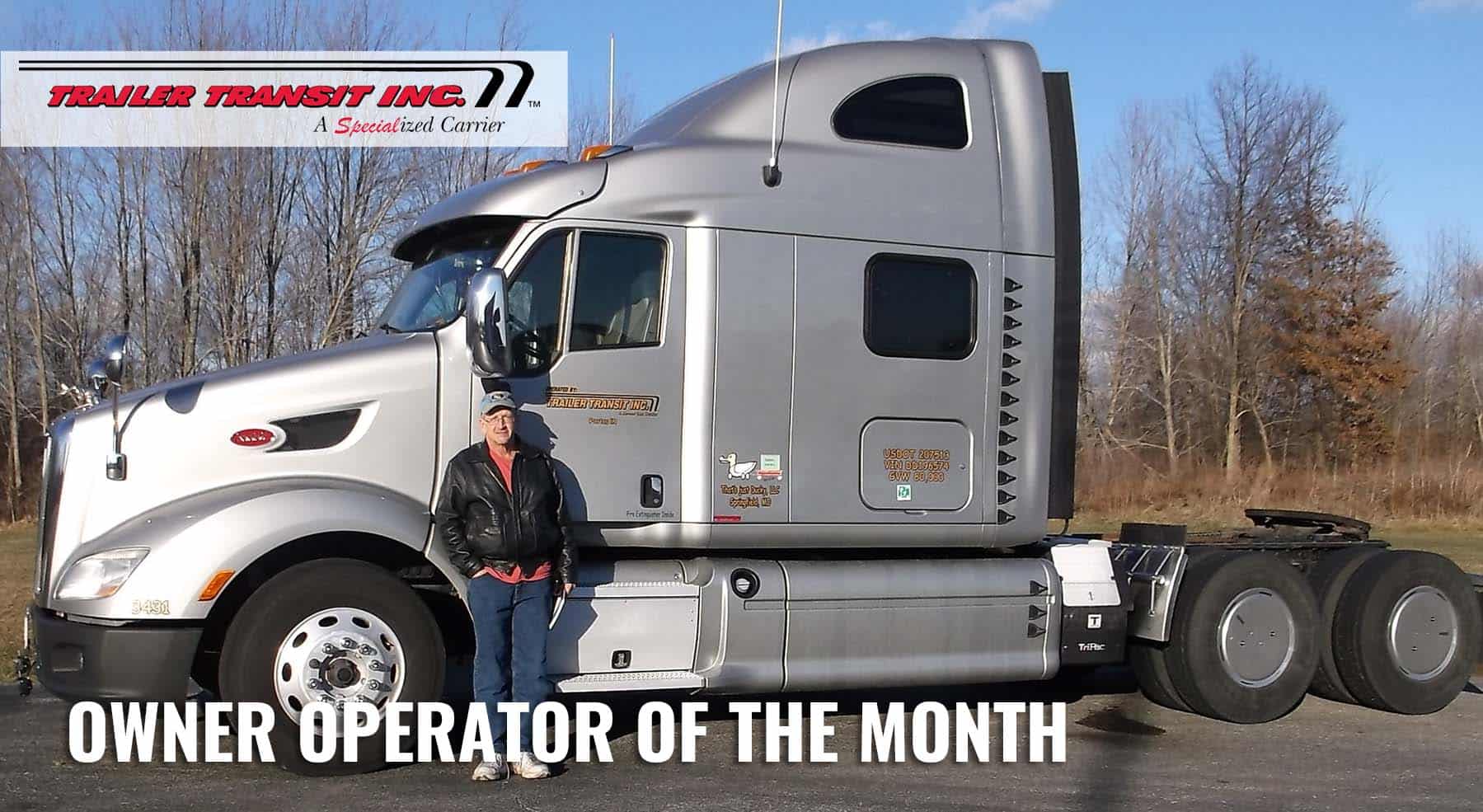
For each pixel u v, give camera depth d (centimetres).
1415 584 801
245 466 597
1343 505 2683
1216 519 2481
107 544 577
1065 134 743
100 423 593
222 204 2497
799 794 584
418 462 613
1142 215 4416
